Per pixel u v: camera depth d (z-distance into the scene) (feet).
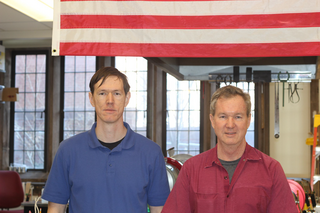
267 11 6.15
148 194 5.33
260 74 8.43
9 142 20.30
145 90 19.65
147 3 6.31
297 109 17.25
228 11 6.22
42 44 19.86
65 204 5.35
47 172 19.86
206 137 18.85
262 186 4.67
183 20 6.27
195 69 8.84
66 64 20.25
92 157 5.08
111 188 4.93
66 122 20.16
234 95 4.67
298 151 17.24
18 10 14.71
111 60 19.95
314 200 8.35
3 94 18.75
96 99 5.05
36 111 20.21
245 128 4.69
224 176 4.81
